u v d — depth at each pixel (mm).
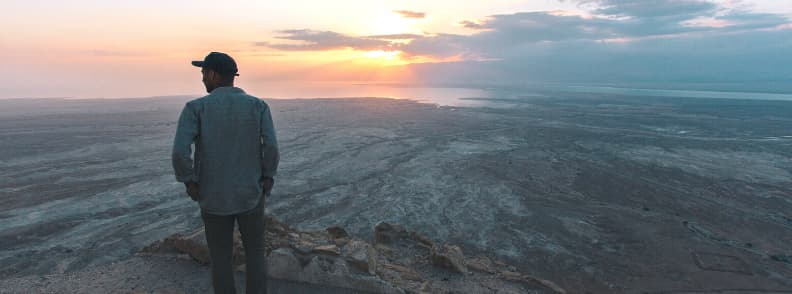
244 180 3568
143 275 5602
